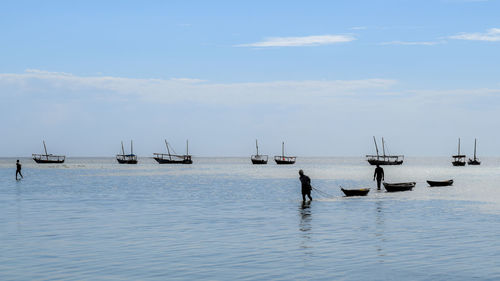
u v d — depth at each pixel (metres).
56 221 25.56
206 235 20.97
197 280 13.43
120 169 137.88
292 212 29.91
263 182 68.44
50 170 124.62
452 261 15.61
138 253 17.09
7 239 19.95
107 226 23.70
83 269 14.75
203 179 77.50
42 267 15.01
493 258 16.05
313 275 13.89
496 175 99.00
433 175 100.94
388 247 18.02
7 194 44.31
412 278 13.53
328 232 21.70
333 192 48.59
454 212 29.70
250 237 20.42
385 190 50.72
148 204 35.22
